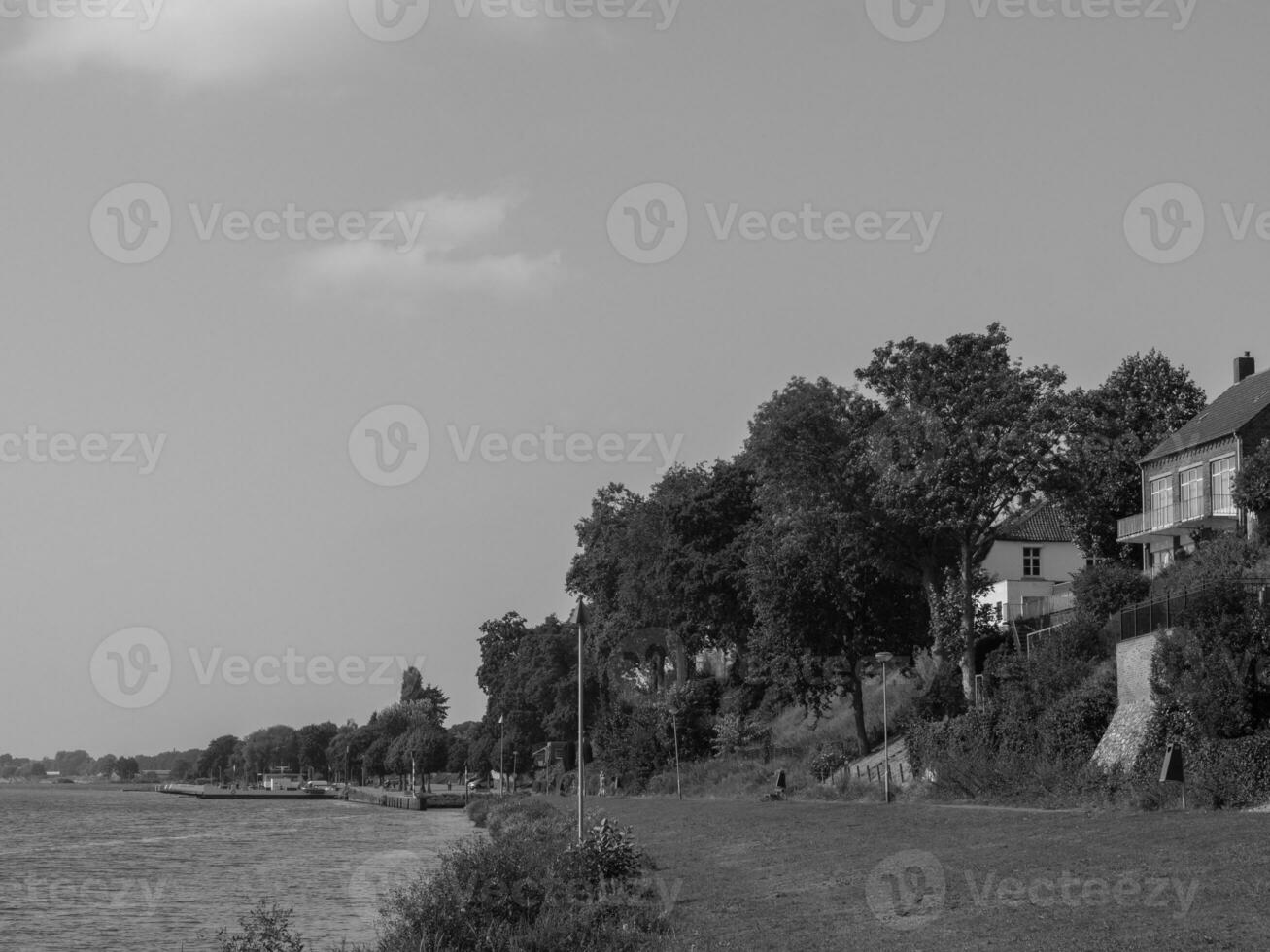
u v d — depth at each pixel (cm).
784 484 7888
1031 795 5372
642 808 7881
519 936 2939
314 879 6272
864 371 7494
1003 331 7344
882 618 8138
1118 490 8931
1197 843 3338
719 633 9938
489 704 18262
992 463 7019
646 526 11131
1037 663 6362
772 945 2762
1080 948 2372
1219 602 4797
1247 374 8269
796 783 8000
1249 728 4512
